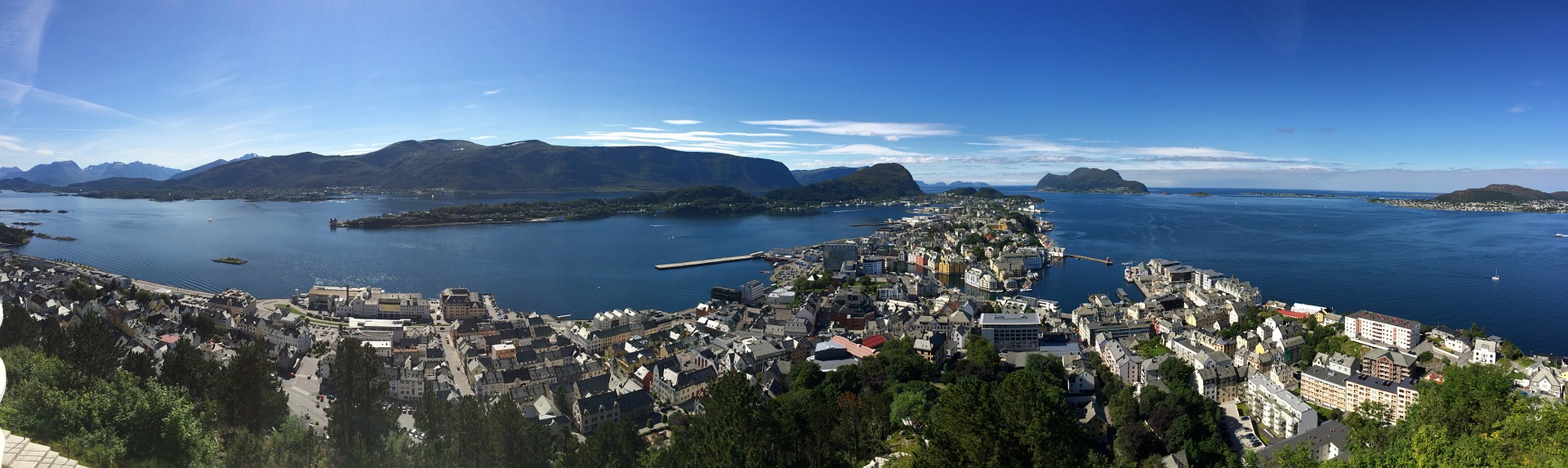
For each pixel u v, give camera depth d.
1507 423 173.62
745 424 170.00
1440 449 166.88
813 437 190.12
